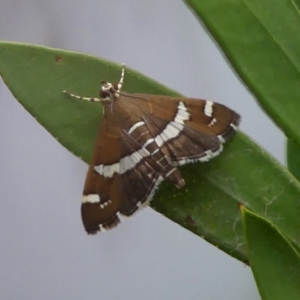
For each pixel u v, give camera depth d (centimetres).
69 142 12
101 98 12
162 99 13
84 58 12
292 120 12
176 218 12
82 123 12
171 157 12
